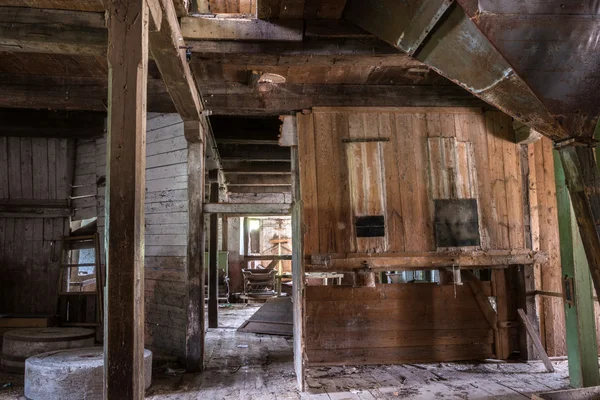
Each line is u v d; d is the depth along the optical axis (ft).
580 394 9.98
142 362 8.79
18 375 16.78
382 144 18.54
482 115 19.24
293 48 14.17
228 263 44.45
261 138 24.06
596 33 10.59
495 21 10.46
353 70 17.38
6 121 21.09
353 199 18.17
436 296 18.66
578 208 11.42
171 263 19.33
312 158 18.25
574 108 11.24
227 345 22.22
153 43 11.92
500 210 18.88
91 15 11.73
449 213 18.47
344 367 17.63
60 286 21.63
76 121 21.47
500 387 14.93
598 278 11.17
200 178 18.13
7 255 22.33
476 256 18.38
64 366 13.64
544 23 10.46
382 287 18.42
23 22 11.55
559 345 19.22
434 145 18.76
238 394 14.46
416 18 11.84
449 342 18.54
